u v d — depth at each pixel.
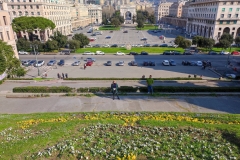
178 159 10.06
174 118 16.61
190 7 129.88
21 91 27.67
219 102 24.16
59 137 12.48
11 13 87.88
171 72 44.66
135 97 25.55
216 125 14.09
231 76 39.44
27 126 14.98
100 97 25.78
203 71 45.72
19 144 11.65
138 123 14.77
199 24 112.31
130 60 56.62
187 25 134.25
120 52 63.78
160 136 12.66
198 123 14.46
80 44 70.62
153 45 77.62
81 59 58.59
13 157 10.38
